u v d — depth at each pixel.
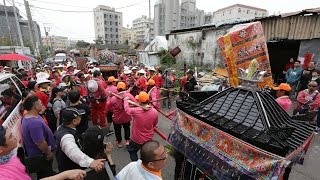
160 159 1.92
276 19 10.09
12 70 9.54
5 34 39.31
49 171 3.06
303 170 4.38
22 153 3.77
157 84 9.05
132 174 2.00
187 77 7.68
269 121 2.45
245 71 3.01
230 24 12.48
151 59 20.70
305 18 9.09
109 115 6.27
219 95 3.18
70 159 2.35
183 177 3.27
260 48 4.45
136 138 4.03
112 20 74.62
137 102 4.16
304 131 2.70
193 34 16.06
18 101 4.55
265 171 2.12
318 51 8.93
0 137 1.85
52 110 4.93
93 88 5.91
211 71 13.19
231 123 2.62
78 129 4.05
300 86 8.23
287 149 2.02
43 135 3.15
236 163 2.38
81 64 17.75
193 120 3.02
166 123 7.25
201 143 2.83
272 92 4.28
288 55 12.87
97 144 2.27
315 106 5.28
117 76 11.55
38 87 5.09
